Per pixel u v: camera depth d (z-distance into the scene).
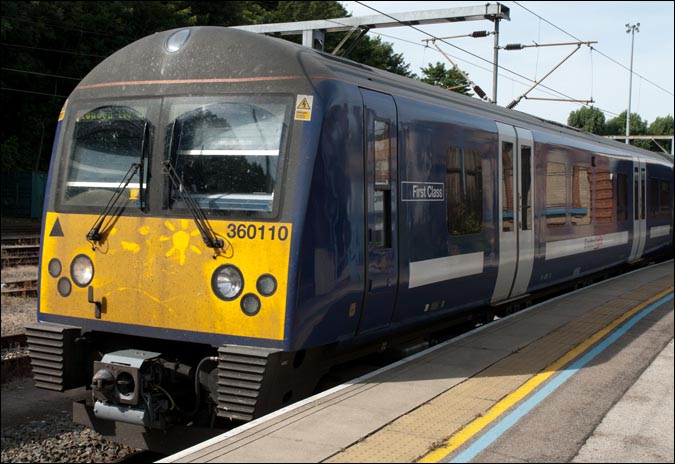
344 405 5.35
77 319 6.00
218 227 5.50
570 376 6.43
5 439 6.64
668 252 20.42
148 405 5.46
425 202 7.11
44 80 29.89
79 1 29.91
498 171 8.92
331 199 5.57
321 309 5.52
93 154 6.09
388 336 7.15
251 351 5.24
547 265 10.61
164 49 6.03
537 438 4.87
